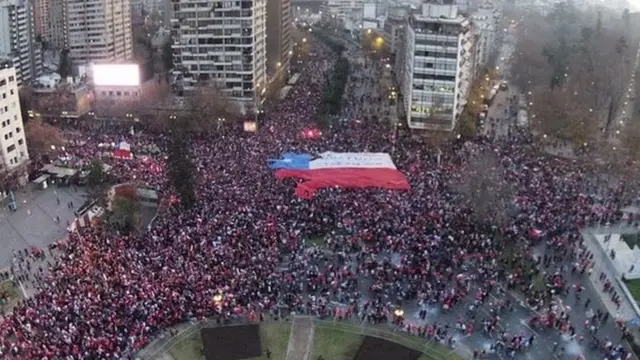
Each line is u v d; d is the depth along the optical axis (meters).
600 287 86.50
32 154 138.62
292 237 94.62
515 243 94.94
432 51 150.75
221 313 79.00
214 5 172.12
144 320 75.50
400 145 141.38
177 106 164.38
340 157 120.00
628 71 196.50
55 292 80.00
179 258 86.88
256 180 115.50
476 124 165.25
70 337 70.81
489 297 83.25
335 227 98.38
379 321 79.12
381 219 99.44
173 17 176.38
